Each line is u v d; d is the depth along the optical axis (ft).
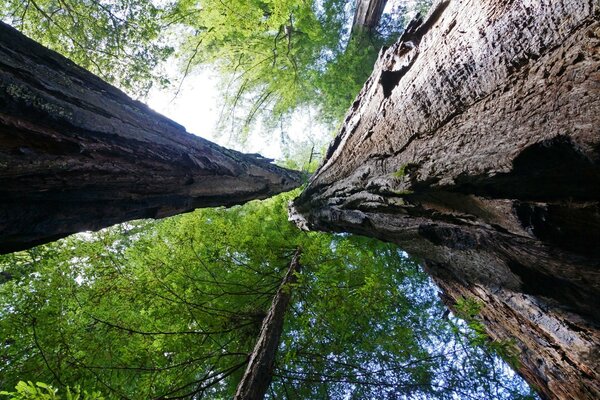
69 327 14.47
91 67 27.71
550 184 6.54
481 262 10.66
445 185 8.86
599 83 5.15
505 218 7.63
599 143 5.08
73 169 6.81
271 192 21.74
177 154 10.83
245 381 14.26
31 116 6.45
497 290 11.31
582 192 6.12
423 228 11.82
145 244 21.95
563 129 5.61
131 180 8.75
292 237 29.84
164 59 29.53
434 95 9.65
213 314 17.97
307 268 23.58
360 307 15.84
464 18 8.52
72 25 25.85
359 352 19.27
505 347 10.08
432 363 16.56
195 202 13.17
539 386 12.05
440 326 20.81
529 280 9.02
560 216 6.47
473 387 16.66
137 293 17.44
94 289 17.01
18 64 6.94
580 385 9.53
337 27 42.09
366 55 40.73
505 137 6.97
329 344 18.08
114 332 16.19
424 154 10.19
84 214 8.07
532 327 10.56
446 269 13.97
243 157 18.95
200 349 17.58
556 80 6.01
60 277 15.55
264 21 23.68
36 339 13.05
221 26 24.34
